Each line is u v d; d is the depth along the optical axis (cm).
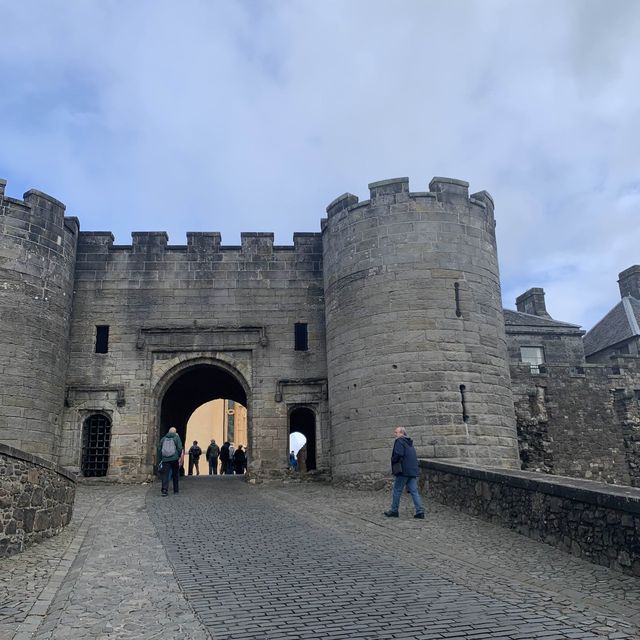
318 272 2455
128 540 1083
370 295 2023
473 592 754
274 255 2459
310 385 2342
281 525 1246
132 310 2373
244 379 2347
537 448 2709
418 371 1912
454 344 1944
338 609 683
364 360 1992
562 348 3603
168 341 2353
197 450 2850
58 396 2138
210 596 735
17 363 1989
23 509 986
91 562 910
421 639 589
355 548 1016
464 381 1920
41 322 2073
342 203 2173
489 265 2095
